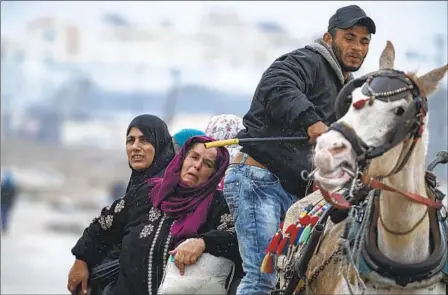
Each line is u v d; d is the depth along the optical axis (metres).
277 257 9.71
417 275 8.18
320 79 10.12
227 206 10.42
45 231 57.00
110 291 10.98
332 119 10.19
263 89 9.72
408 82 7.98
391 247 8.34
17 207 80.12
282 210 10.27
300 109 9.30
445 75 8.10
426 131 8.25
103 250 11.22
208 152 10.38
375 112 7.84
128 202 10.88
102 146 161.50
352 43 10.23
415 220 8.25
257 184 10.16
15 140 161.38
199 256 10.05
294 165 10.10
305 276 9.18
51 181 107.56
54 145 158.00
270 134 10.13
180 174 10.46
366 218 8.47
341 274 8.60
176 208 10.41
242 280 10.02
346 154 7.66
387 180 8.26
